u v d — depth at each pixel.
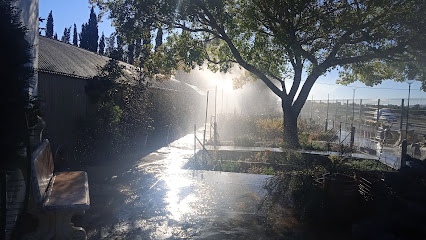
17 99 3.11
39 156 3.97
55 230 3.79
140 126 11.95
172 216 5.51
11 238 3.67
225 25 13.71
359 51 13.92
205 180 7.99
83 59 12.36
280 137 16.53
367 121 20.98
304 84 13.95
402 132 13.98
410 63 13.32
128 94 11.65
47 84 8.63
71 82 9.73
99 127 9.67
